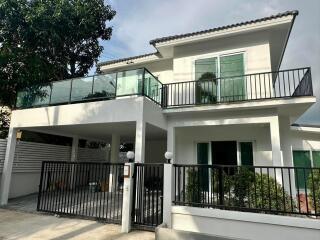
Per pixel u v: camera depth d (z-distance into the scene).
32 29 11.69
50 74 13.41
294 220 4.33
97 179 8.17
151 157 14.22
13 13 11.25
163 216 5.46
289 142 9.48
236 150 9.64
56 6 12.70
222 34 9.34
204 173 5.89
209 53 9.96
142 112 7.21
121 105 7.52
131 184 6.03
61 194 8.23
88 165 7.89
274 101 7.67
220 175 5.40
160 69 11.88
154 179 5.98
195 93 9.73
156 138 12.88
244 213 4.73
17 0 11.38
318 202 5.72
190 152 10.30
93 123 7.86
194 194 5.86
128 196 5.84
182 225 5.28
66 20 13.02
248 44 9.35
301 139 10.33
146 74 7.91
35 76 11.71
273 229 4.47
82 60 16.69
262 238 4.52
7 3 10.95
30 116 9.07
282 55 10.87
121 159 18.06
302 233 4.26
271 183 5.68
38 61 12.16
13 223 6.30
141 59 11.88
